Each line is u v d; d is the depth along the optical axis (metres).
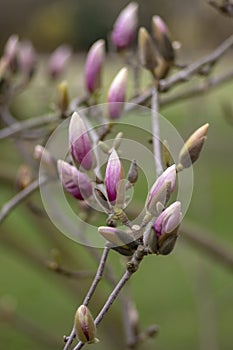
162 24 1.54
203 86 1.69
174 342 3.24
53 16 3.55
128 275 1.20
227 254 2.07
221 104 2.12
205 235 2.11
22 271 4.14
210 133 2.79
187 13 2.37
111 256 3.48
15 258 3.92
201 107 2.44
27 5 3.68
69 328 3.63
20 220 4.16
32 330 2.68
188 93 1.70
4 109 1.79
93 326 1.20
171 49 1.54
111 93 1.44
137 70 1.65
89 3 3.30
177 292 3.69
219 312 3.08
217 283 3.42
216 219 4.29
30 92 2.36
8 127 1.78
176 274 3.83
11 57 1.80
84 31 3.35
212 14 2.35
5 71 1.78
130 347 1.65
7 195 3.87
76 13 3.39
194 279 2.60
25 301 3.89
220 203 4.40
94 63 1.59
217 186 4.58
